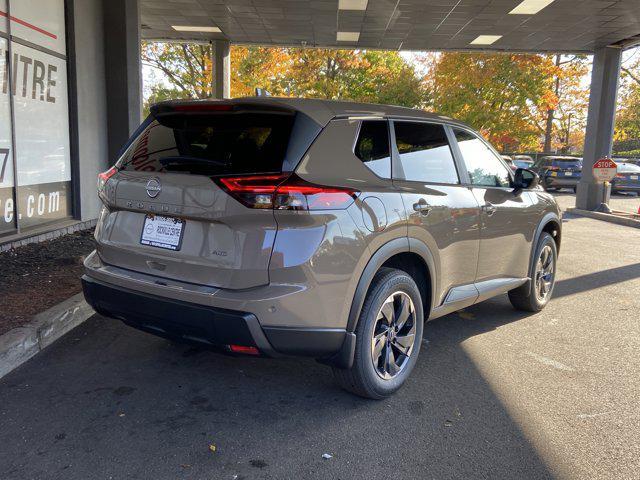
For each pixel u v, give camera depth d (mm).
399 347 3699
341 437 3123
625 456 3020
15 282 5590
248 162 3088
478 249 4453
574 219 15453
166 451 2918
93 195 9539
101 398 3500
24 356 4062
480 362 4344
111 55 9844
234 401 3521
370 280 3303
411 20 13641
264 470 2779
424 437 3158
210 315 3002
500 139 37875
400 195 3566
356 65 38969
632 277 7645
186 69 26922
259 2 12344
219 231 3061
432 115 4312
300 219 2963
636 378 4098
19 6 7324
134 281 3318
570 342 4867
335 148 3295
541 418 3436
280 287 2949
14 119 7242
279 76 28094
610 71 16328
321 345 3109
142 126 3725
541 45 16234
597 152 16766
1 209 7055
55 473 2689
